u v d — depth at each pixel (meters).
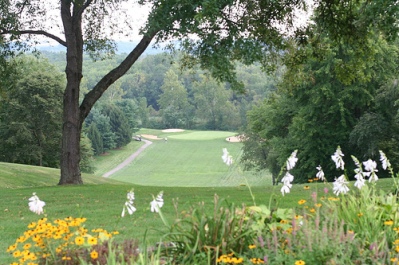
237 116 138.25
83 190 17.98
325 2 18.78
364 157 35.09
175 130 137.38
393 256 4.88
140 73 161.00
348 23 18.02
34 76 47.72
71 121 21.31
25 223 10.80
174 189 18.69
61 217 11.59
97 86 21.53
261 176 72.38
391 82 33.00
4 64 21.95
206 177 80.69
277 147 39.44
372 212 6.05
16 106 45.94
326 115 35.88
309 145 36.19
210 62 17.44
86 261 4.86
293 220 5.14
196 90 142.00
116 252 5.04
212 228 5.27
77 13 21.06
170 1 15.64
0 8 20.20
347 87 33.53
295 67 21.42
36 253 5.18
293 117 37.28
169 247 5.39
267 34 19.28
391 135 34.03
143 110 145.62
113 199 15.04
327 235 5.07
